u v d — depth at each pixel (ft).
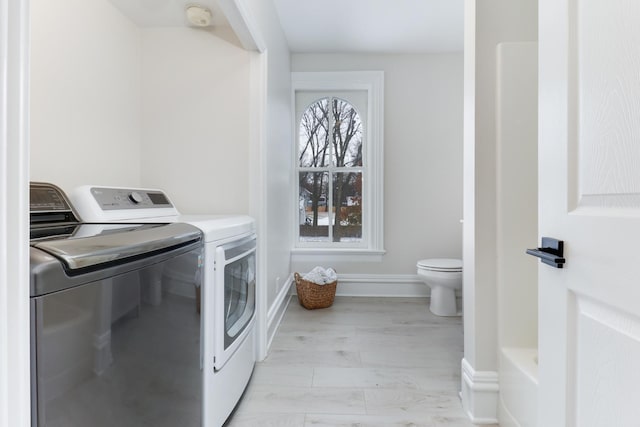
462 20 8.68
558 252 2.41
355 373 6.01
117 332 2.51
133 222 4.18
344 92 10.97
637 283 1.73
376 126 10.59
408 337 7.57
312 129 11.05
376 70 10.57
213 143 6.71
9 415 1.38
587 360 2.14
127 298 2.63
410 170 10.65
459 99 10.51
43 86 4.78
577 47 2.24
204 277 4.05
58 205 4.04
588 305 2.14
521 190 4.74
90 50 5.57
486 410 4.74
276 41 8.12
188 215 6.23
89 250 2.26
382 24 8.88
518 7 4.78
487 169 4.81
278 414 4.86
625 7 1.82
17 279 1.40
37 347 1.87
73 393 2.11
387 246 10.77
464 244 5.28
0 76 1.30
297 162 11.02
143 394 2.84
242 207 6.66
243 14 5.22
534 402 3.81
